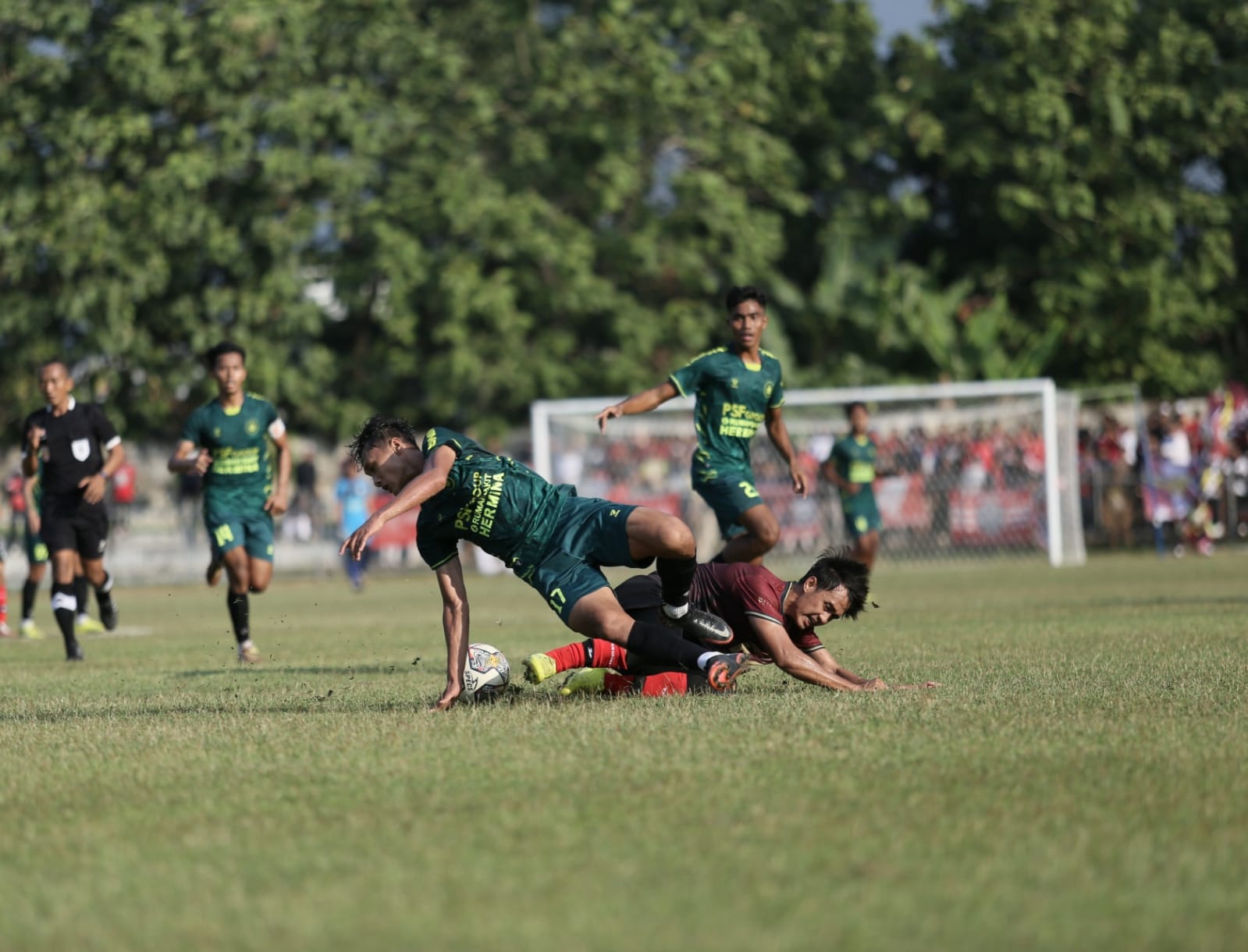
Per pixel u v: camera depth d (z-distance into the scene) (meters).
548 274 99.25
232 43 92.12
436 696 23.56
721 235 101.12
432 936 9.85
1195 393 102.06
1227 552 87.75
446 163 95.56
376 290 98.50
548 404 85.56
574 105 99.12
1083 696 20.94
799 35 103.69
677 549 20.94
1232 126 100.56
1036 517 85.50
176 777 15.98
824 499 86.81
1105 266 101.44
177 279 93.25
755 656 23.39
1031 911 10.20
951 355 97.19
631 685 22.81
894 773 14.97
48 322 92.88
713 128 99.81
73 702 24.77
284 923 10.24
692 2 101.69
